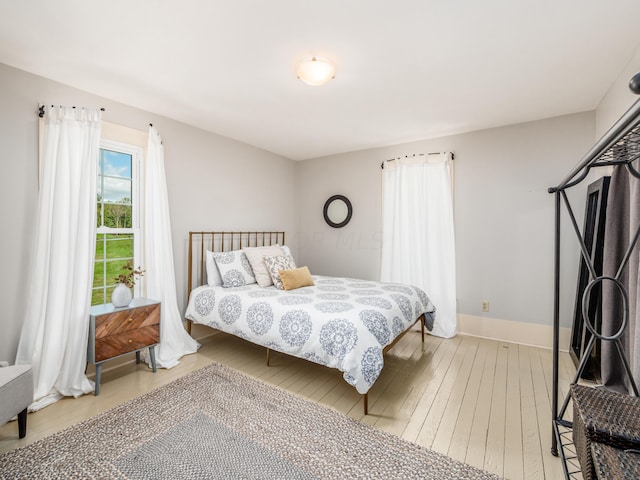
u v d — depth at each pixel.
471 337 3.54
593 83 2.40
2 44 1.90
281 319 2.47
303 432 1.86
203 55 2.03
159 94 2.61
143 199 2.99
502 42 1.87
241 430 1.87
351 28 1.74
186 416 2.00
